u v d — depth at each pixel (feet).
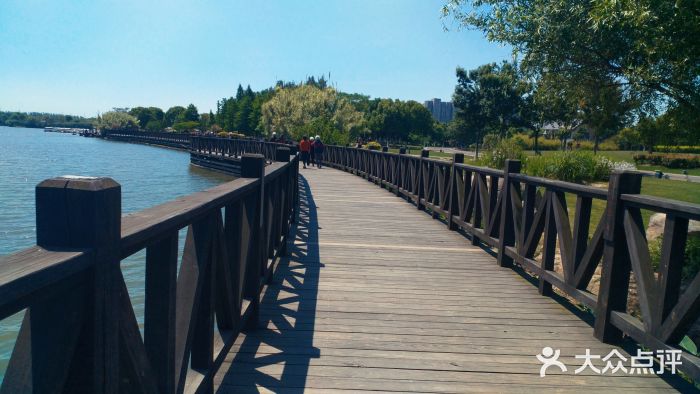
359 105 312.29
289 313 13.24
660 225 24.02
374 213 32.14
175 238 5.80
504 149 58.44
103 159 140.05
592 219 32.45
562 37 26.27
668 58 22.84
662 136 29.53
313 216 30.14
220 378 9.52
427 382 9.73
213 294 7.79
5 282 3.05
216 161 107.24
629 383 10.02
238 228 9.66
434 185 30.91
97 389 4.21
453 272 18.24
